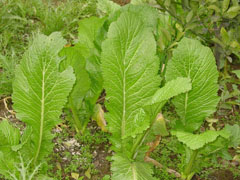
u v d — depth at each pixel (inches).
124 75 31.2
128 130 32.5
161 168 36.1
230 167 37.1
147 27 31.2
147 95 31.4
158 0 36.0
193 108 31.5
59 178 35.0
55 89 30.5
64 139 39.5
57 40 29.9
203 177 35.9
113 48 30.5
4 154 31.1
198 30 39.9
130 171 31.0
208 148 32.3
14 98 31.0
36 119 31.2
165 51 39.5
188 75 30.5
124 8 34.4
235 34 39.1
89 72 35.9
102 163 37.2
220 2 37.3
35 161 32.9
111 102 32.0
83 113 38.4
